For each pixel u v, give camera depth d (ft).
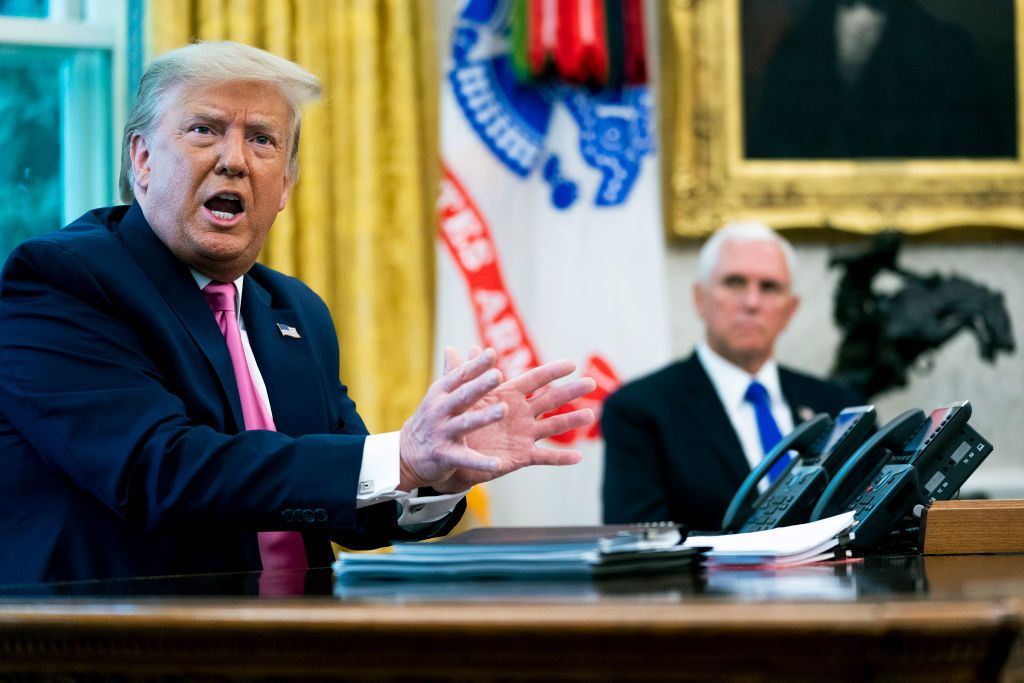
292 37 13.64
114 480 5.62
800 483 6.64
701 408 11.75
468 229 14.46
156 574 6.04
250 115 6.77
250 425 6.65
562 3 14.32
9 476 6.11
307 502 5.34
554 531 5.13
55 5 14.39
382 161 13.92
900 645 3.14
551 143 14.71
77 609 3.68
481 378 5.14
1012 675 3.73
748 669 3.21
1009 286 15.58
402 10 13.97
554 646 3.26
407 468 5.31
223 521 5.46
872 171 15.38
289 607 3.44
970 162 15.56
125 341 6.15
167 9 13.28
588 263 14.64
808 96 15.39
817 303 15.33
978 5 15.69
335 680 3.46
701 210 15.10
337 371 7.51
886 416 15.28
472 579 4.40
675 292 15.24
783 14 15.42
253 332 6.97
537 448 5.66
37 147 14.21
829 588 3.90
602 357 14.56
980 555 5.94
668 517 11.41
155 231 6.73
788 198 15.24
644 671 3.26
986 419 15.43
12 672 3.82
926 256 15.55
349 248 13.65
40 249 6.28
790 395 12.25
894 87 15.53
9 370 6.02
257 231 6.84
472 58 14.65
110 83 14.40
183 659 3.59
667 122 15.19
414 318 13.79
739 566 5.15
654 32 15.40
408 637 3.33
